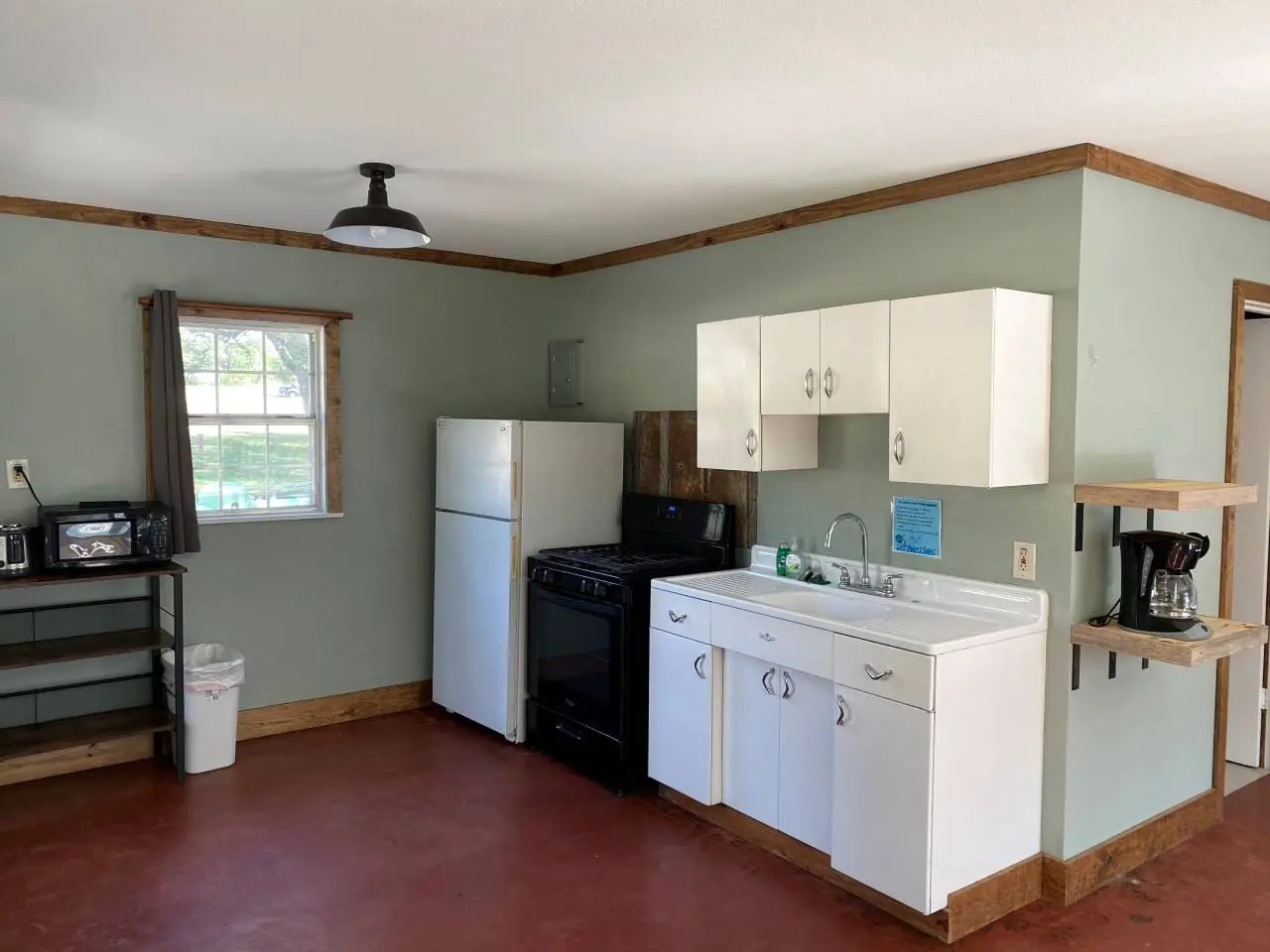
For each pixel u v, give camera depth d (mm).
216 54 2160
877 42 2064
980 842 2771
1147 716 3197
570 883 3033
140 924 2760
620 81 2322
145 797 3676
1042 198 2896
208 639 4234
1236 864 3195
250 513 4348
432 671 4898
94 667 3963
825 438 3611
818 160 2996
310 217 4008
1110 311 2920
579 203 3635
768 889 3000
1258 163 2975
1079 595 2904
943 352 2836
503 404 5062
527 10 1919
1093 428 2898
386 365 4656
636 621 3721
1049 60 2156
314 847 3268
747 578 3701
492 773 3969
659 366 4430
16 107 2533
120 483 3973
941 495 3209
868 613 3240
